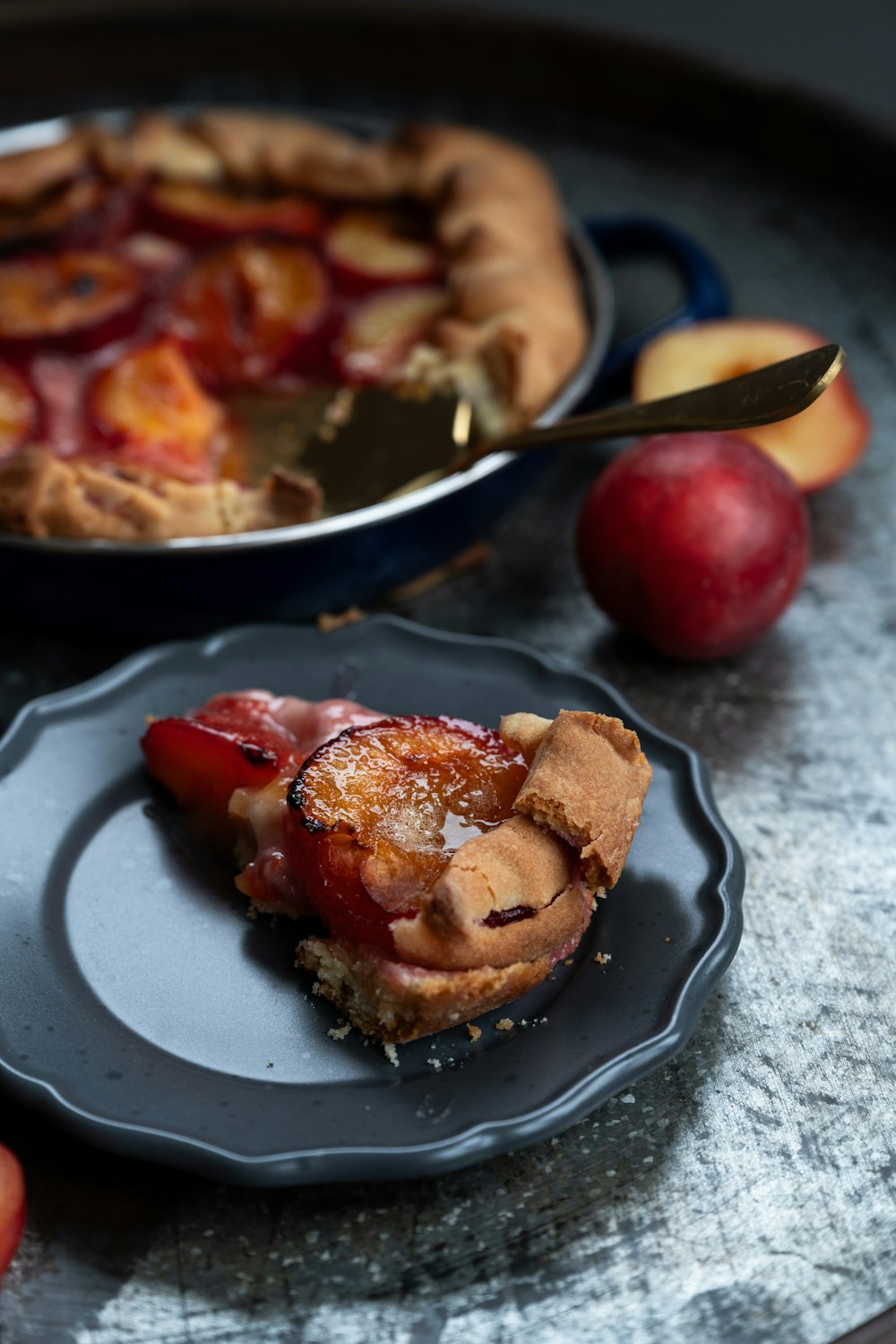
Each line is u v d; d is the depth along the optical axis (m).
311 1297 0.51
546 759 0.56
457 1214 0.52
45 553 0.64
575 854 0.55
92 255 0.79
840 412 0.73
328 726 0.59
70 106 0.93
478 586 0.71
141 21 0.93
